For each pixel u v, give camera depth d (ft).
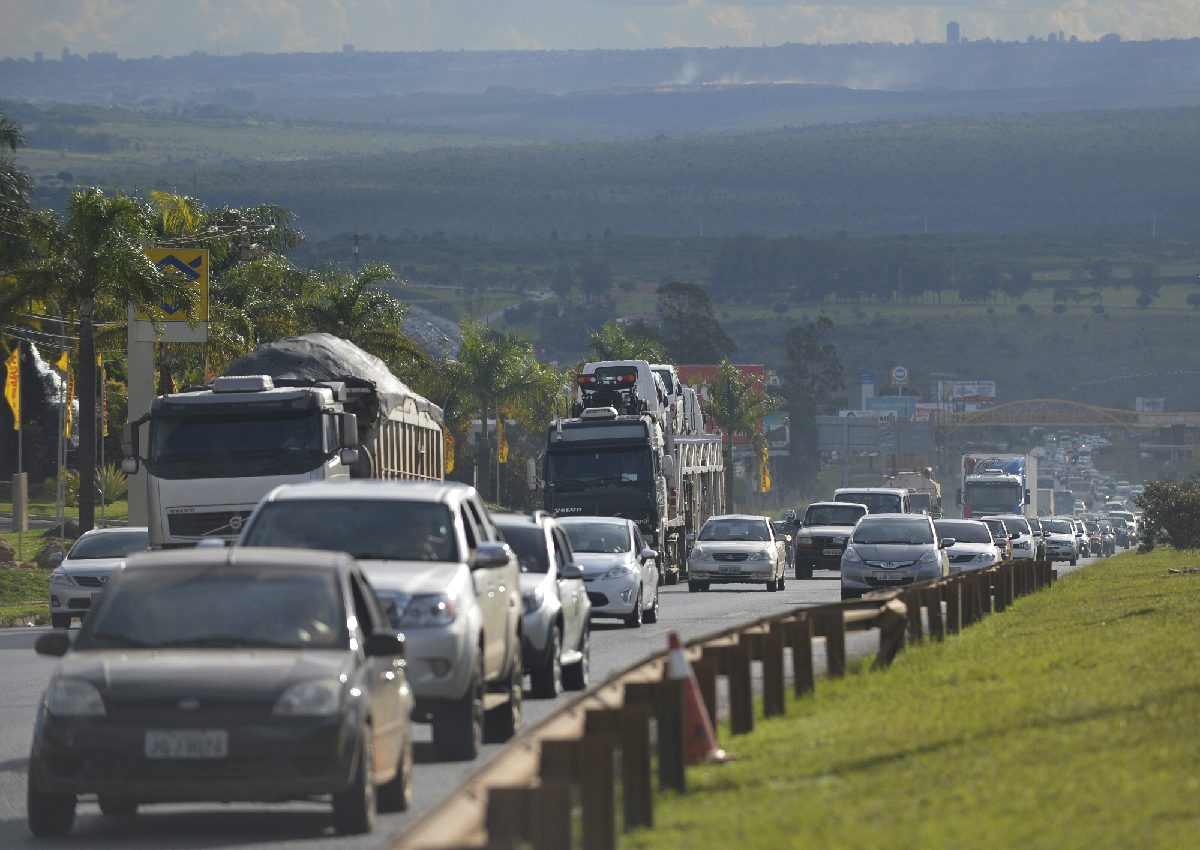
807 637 197.57
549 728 113.39
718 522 534.78
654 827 118.62
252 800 125.39
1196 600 327.47
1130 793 119.65
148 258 549.95
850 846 105.91
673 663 150.20
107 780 123.65
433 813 88.53
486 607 172.55
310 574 136.56
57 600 385.09
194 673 125.70
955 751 143.02
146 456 315.78
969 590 309.83
